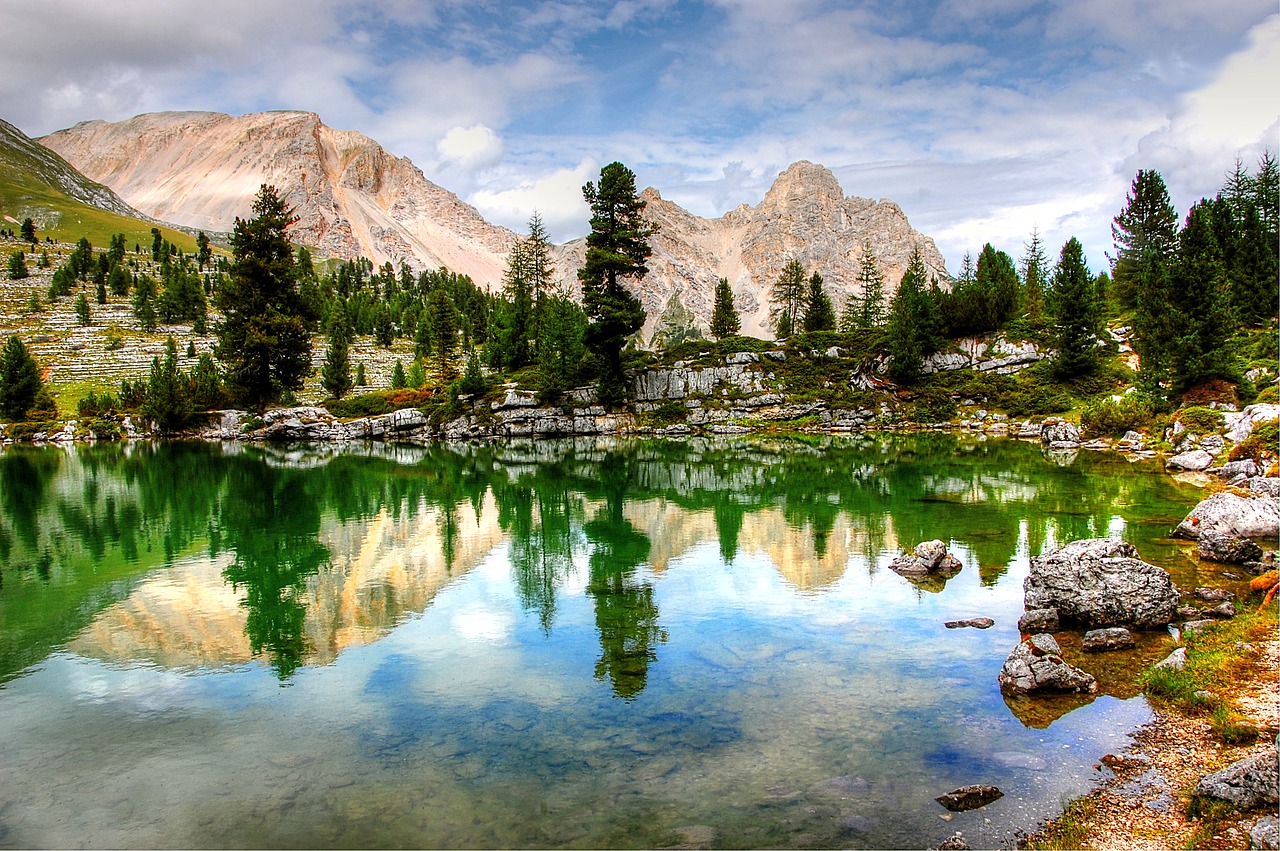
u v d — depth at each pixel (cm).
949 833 905
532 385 8569
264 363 8188
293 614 1980
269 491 4291
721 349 9175
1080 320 7762
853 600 1972
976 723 1219
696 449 6569
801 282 13175
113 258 18475
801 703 1327
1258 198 9512
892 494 3712
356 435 8106
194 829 988
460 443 7694
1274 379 5272
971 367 8725
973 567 2267
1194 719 1180
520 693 1418
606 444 7281
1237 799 882
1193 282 5494
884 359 8906
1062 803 962
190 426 8519
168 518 3441
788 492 3922
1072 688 1322
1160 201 9025
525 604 2030
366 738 1244
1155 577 1691
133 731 1295
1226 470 3772
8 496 4125
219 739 1255
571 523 3216
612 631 1781
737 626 1788
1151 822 899
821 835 911
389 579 2330
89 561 2605
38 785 1117
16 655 1689
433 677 1517
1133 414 5666
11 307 14900
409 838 947
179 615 1983
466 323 14825
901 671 1468
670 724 1259
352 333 15288
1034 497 3459
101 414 9019
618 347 8438
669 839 917
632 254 8406
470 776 1103
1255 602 1758
